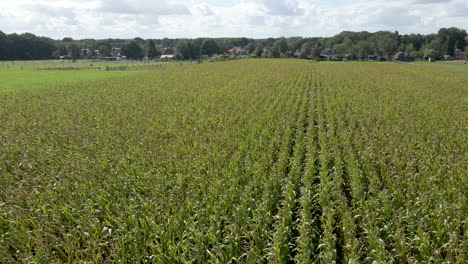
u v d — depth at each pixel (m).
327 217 8.20
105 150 13.38
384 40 154.62
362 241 7.83
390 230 7.74
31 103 26.47
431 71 65.50
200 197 9.36
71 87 37.50
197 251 7.05
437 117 19.08
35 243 7.74
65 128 17.34
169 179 10.55
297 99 25.23
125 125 18.00
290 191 9.34
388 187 9.95
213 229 7.62
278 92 29.44
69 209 8.77
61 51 178.88
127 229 7.88
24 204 9.23
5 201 9.59
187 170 11.24
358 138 14.79
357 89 31.98
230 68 65.88
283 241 7.32
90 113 21.30
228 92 29.56
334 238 7.38
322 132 16.23
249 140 14.49
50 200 9.14
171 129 16.84
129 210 8.38
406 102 24.50
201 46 176.75
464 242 7.16
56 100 27.95
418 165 11.75
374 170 11.27
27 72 70.94
